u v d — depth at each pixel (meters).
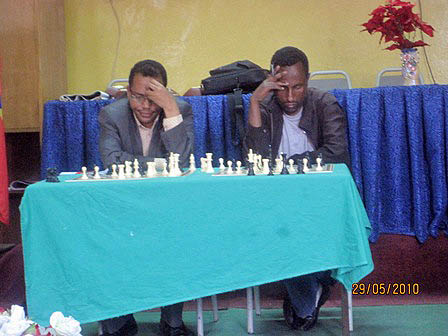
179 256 3.30
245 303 4.76
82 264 3.30
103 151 4.04
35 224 3.31
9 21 6.04
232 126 4.87
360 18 6.53
